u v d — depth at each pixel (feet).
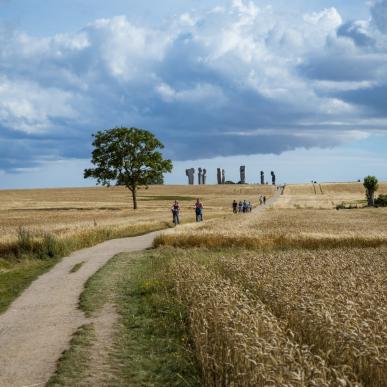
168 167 327.26
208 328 34.53
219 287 42.96
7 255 91.50
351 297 38.68
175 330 42.22
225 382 27.91
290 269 56.90
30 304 55.42
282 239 102.78
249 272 55.06
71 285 65.57
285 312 39.01
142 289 59.21
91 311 50.67
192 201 434.71
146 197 487.20
